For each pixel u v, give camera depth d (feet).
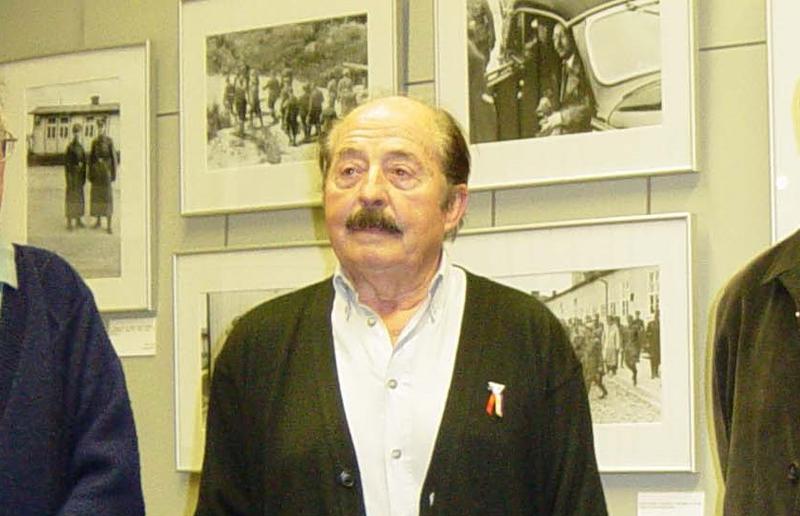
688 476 9.24
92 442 6.34
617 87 9.51
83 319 6.64
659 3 9.39
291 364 7.34
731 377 7.47
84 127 11.73
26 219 11.91
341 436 6.98
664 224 9.30
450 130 7.50
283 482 7.05
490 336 7.22
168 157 11.44
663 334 9.26
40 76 11.97
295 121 10.78
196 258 11.11
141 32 11.69
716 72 9.34
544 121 9.75
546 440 7.11
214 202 11.08
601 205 9.62
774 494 6.84
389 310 7.43
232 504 7.36
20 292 6.50
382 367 7.18
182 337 11.16
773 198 8.97
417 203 7.19
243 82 11.03
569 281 9.60
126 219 11.48
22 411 6.26
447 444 6.88
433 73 10.32
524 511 6.98
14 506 6.15
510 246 9.80
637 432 9.32
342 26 10.62
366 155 7.25
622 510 9.42
